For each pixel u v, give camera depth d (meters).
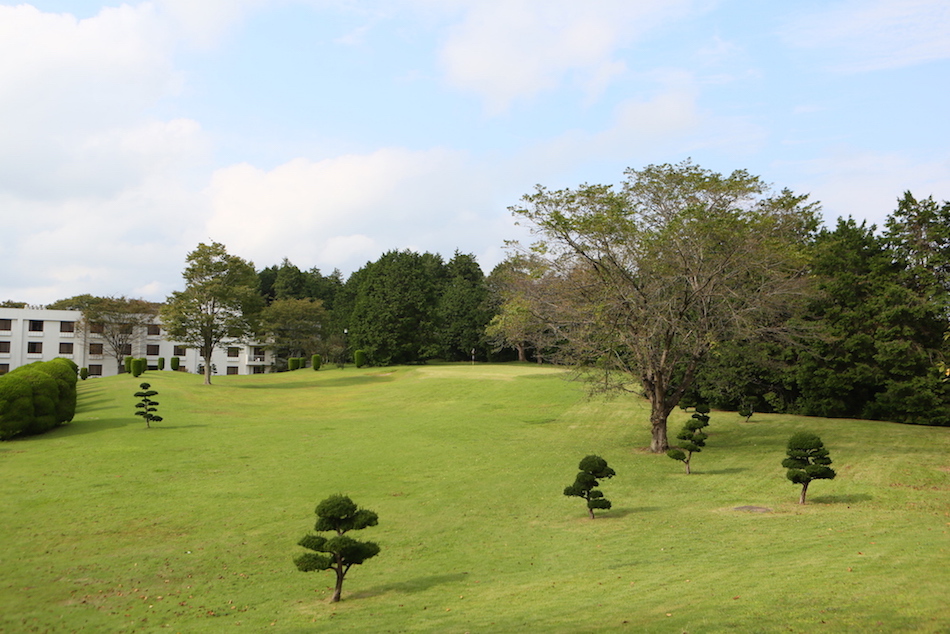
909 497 17.05
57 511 16.56
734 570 10.64
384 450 25.78
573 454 25.12
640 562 11.95
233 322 54.66
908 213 31.80
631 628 7.81
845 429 29.05
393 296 72.88
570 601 9.62
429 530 15.32
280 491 18.98
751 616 7.88
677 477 21.02
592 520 15.95
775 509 16.20
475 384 48.22
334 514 10.76
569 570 11.83
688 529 14.45
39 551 13.48
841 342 31.84
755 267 24.20
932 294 29.50
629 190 25.33
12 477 20.33
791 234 28.23
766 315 26.50
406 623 9.16
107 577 11.98
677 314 24.58
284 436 28.80
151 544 14.05
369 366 72.81
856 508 15.90
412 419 35.03
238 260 55.16
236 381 58.19
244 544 14.09
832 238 33.91
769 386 35.38
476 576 11.85
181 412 36.00
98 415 33.72
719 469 22.05
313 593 11.23
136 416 33.66
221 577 12.05
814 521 14.45
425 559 13.15
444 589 11.08
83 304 85.31
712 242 23.41
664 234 23.06
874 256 32.62
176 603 10.66
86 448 25.05
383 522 16.02
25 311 77.06
